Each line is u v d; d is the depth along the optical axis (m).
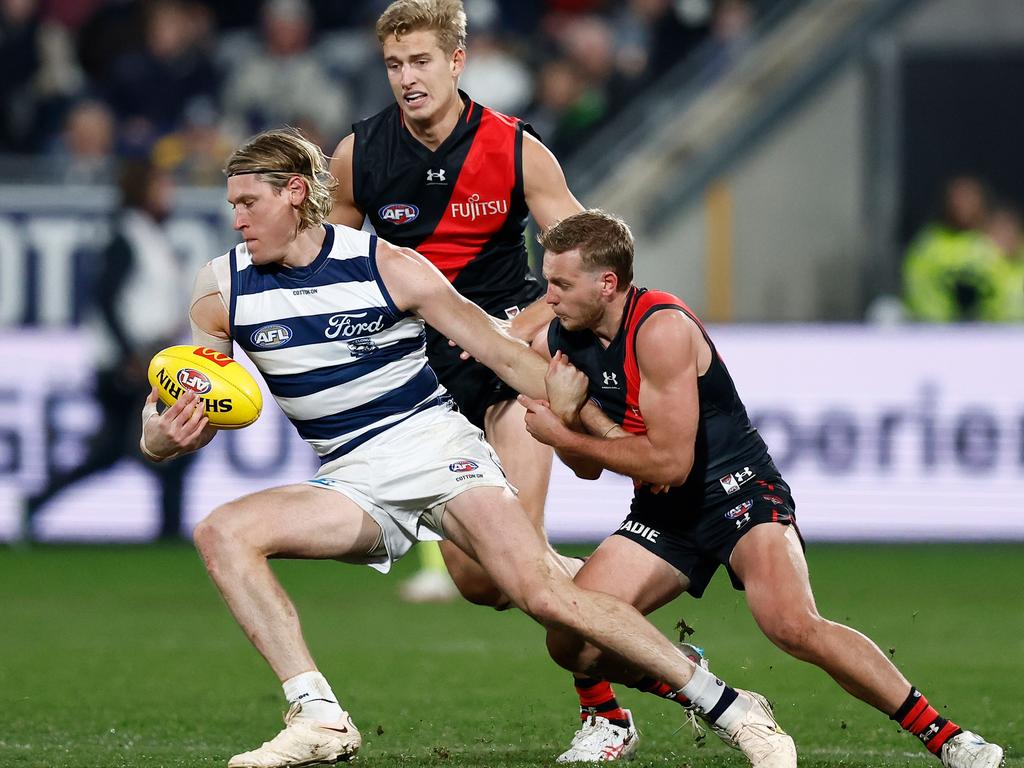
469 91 55.00
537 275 43.00
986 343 44.34
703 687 16.80
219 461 45.06
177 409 17.33
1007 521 44.28
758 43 55.03
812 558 42.88
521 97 55.41
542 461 21.27
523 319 20.53
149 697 23.80
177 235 45.12
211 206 45.31
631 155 53.62
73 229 45.78
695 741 19.19
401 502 17.66
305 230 17.22
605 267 17.66
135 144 54.69
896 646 28.97
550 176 21.06
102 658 27.92
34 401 45.09
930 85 53.03
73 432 45.16
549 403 18.02
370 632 31.27
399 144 21.03
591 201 52.59
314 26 60.75
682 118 54.12
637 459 17.77
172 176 47.00
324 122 55.94
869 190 51.50
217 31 61.22
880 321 50.34
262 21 60.72
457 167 20.89
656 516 18.83
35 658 27.88
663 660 16.78
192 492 45.25
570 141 54.03
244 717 22.03
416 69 20.16
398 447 17.72
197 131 53.78
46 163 47.31
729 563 18.41
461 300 17.66
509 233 21.55
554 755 19.16
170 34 56.59
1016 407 44.25
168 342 45.00
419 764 18.22
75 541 45.47
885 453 44.44
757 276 51.44
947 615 33.06
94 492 45.25
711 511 18.41
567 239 17.64
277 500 17.28
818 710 22.78
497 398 21.52
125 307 44.44
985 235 50.31
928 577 39.12
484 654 28.28
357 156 21.20
